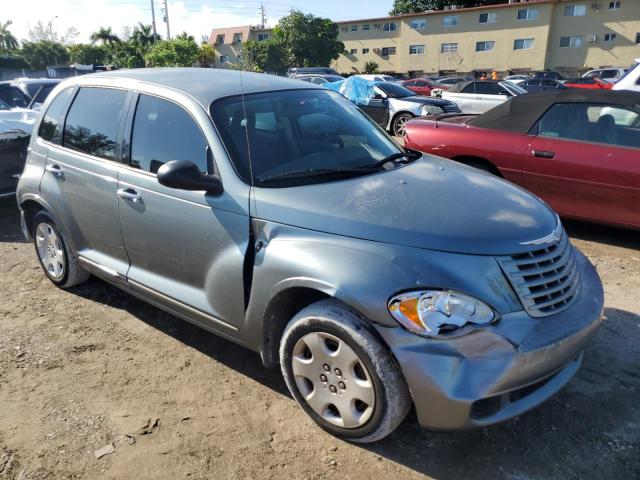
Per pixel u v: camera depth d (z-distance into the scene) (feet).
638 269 15.85
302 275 8.41
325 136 11.27
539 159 17.79
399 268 7.86
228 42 212.64
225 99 10.80
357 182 9.71
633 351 11.46
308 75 81.92
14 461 8.59
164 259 10.89
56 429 9.31
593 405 9.76
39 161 13.83
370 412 8.16
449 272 7.79
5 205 23.52
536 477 8.20
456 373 7.45
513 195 9.97
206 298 10.24
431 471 8.34
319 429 9.24
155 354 11.64
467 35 160.97
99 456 8.69
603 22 146.20
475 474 8.27
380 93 46.91
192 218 10.09
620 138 16.79
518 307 7.97
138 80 11.91
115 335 12.41
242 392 10.31
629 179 16.26
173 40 163.94
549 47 152.97
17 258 17.17
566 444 8.84
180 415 9.66
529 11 150.61
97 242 12.60
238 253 9.42
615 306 13.50
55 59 218.38
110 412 9.75
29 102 31.96
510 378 7.54
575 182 17.24
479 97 47.80
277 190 9.36
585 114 17.43
